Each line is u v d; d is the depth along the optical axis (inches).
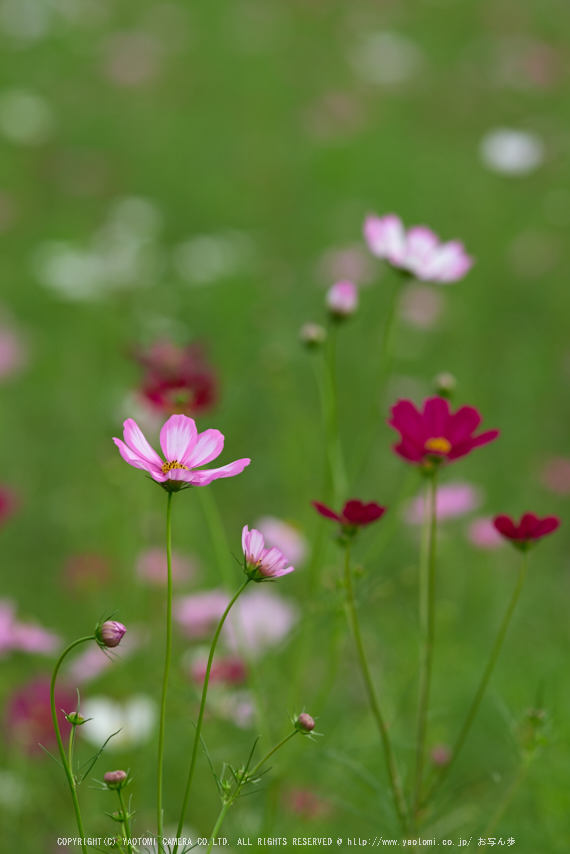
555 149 255.9
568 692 81.5
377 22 373.4
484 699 82.5
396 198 240.7
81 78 332.8
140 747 78.0
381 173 256.5
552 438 144.6
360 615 94.1
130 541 102.7
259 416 137.2
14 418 145.9
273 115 307.3
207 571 109.4
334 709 85.3
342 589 69.5
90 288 176.7
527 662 90.0
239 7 389.1
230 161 273.0
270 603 81.5
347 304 74.5
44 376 161.5
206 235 225.9
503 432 143.2
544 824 72.9
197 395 74.2
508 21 364.8
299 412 128.0
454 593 106.7
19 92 311.0
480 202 233.5
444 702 84.0
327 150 272.7
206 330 171.9
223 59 350.3
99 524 115.9
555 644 95.9
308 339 75.3
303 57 346.9
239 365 149.9
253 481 126.6
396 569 110.1
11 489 120.2
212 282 191.8
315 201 243.4
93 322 178.4
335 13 384.2
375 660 93.8
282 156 273.9
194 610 84.8
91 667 83.0
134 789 77.5
